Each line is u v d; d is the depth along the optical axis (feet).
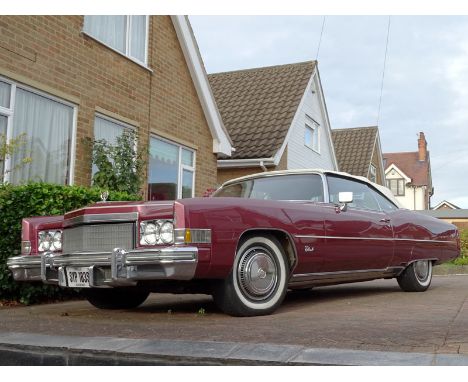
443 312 17.24
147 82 35.83
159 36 37.27
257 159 50.24
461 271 49.47
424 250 23.85
